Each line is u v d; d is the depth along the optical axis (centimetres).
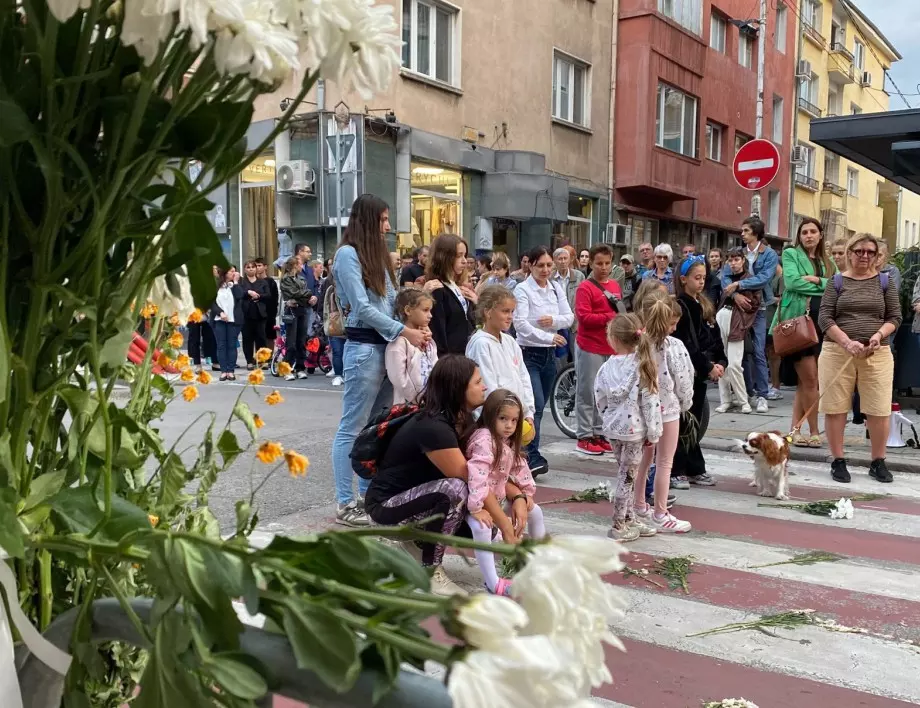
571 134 1856
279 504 531
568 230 1894
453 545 86
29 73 94
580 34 1855
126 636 95
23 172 97
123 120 93
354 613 85
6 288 99
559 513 550
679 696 307
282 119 98
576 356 735
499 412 381
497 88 1644
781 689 313
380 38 88
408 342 481
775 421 868
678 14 2117
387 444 396
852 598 407
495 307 523
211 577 84
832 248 941
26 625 96
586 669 76
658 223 2186
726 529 521
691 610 389
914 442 765
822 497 603
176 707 82
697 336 616
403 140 1429
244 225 1527
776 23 2720
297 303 1241
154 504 135
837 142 796
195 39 81
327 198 1374
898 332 888
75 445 108
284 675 83
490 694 67
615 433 486
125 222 99
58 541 97
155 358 162
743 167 1055
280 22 83
